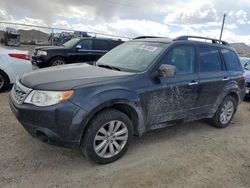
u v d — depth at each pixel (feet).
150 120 13.75
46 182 10.66
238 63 19.57
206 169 12.74
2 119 16.61
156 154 13.80
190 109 15.71
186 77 15.02
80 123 11.05
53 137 11.00
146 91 13.07
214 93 17.03
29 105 11.16
